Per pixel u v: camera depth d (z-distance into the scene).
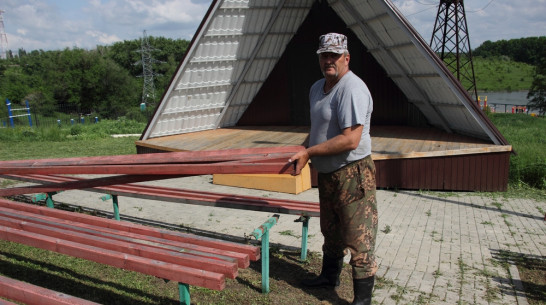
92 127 23.47
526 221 6.04
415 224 5.87
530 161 8.76
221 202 4.41
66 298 2.21
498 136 8.02
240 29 11.03
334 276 3.71
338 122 3.06
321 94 3.22
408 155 7.96
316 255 4.55
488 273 4.21
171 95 11.20
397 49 9.57
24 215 3.79
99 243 3.06
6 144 16.75
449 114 9.73
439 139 9.48
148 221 5.88
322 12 12.27
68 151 14.36
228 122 13.83
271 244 4.93
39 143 17.22
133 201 7.04
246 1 10.36
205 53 10.95
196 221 5.88
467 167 7.86
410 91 11.16
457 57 29.42
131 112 41.97
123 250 2.97
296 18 12.21
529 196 7.55
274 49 12.63
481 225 5.84
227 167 3.17
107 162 3.66
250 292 3.69
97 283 3.89
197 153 3.53
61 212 3.97
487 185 7.85
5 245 4.88
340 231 3.29
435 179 7.96
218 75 11.85
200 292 3.69
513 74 103.38
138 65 72.50
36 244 3.16
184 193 4.92
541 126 19.83
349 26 11.77
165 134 12.16
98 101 52.56
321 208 3.45
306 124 13.88
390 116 12.45
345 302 3.51
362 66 12.30
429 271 4.26
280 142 10.20
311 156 3.04
